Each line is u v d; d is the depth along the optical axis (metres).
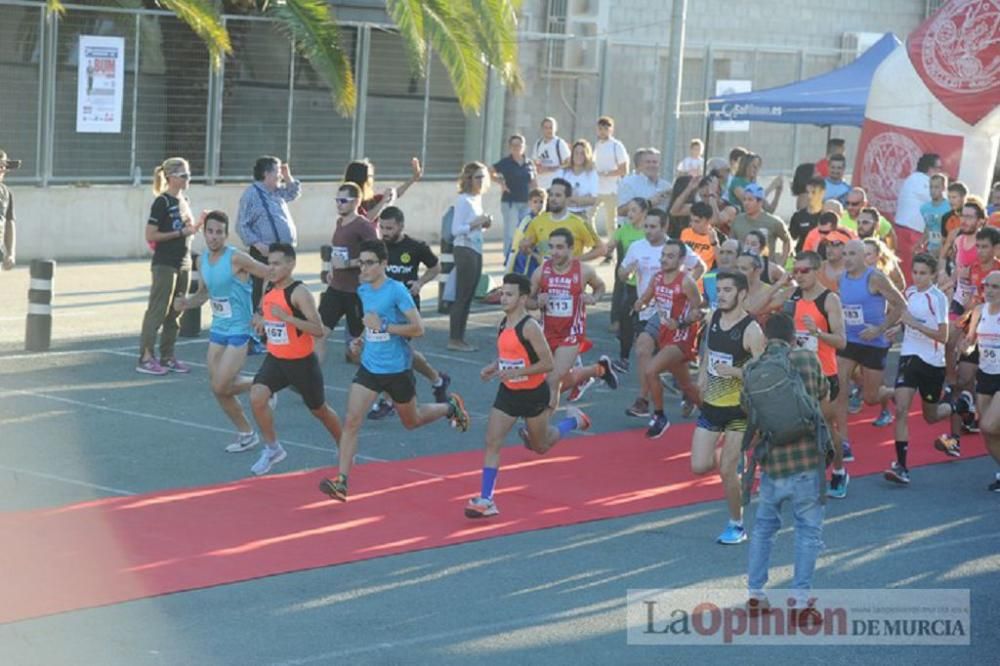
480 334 40.28
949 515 25.47
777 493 19.11
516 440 29.27
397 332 23.70
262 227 34.44
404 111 57.66
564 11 63.25
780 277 30.67
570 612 19.38
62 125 48.19
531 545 22.34
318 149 55.03
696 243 35.38
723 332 22.45
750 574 19.42
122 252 49.91
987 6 41.59
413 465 26.75
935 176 38.97
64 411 29.19
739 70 70.06
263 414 25.17
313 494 24.39
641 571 21.38
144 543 21.22
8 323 37.75
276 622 18.33
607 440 29.64
